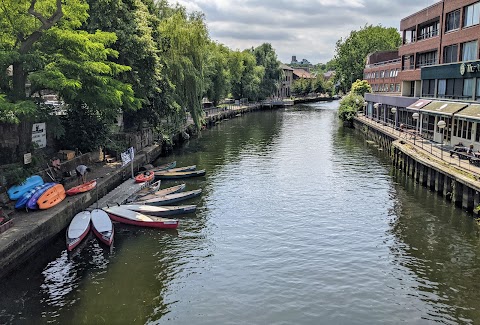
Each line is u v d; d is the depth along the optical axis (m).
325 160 41.94
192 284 17.67
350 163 40.44
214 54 79.94
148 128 43.25
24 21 24.22
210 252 20.59
